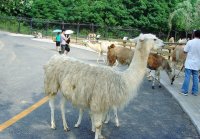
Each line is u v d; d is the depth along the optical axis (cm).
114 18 4284
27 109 786
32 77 1202
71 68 611
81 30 3906
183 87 1007
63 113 658
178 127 724
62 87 618
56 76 634
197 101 938
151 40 591
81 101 598
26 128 661
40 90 995
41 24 3944
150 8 4356
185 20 4134
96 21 4216
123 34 3784
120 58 1334
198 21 4047
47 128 667
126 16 4291
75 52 2308
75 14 4219
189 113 810
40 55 1922
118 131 675
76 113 772
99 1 4306
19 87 1023
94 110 584
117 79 584
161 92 1077
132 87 593
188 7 4225
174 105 909
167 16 4381
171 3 4528
